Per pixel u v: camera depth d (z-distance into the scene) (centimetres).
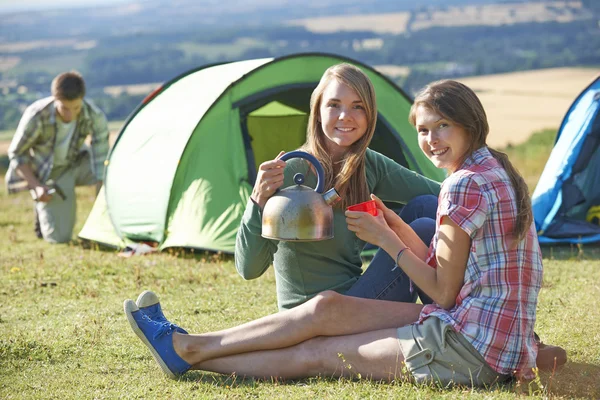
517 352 300
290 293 345
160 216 650
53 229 721
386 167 379
